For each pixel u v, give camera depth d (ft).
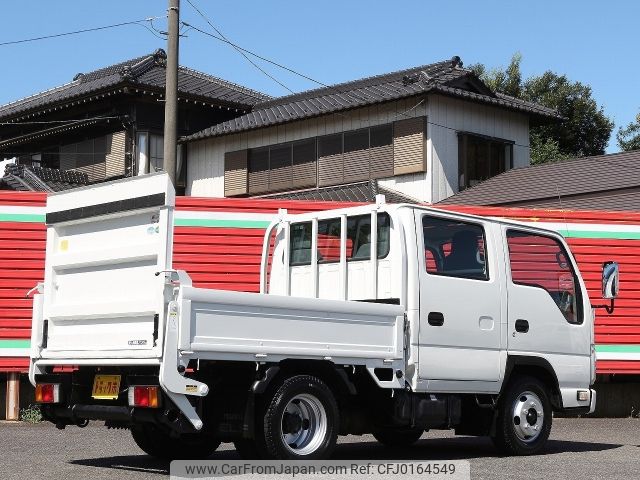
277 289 31.86
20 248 42.57
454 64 89.40
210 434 24.91
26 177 88.63
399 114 84.53
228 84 112.98
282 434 24.77
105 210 25.94
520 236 31.60
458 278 29.14
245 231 44.52
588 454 31.24
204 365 24.35
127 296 25.16
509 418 30.40
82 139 101.71
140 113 96.22
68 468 26.48
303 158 91.35
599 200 67.36
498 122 90.07
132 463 27.91
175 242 43.70
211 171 99.04
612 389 50.37
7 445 32.65
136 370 24.75
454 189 84.33
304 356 24.98
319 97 95.76
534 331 31.22
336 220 29.94
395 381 27.12
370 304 26.55
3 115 103.45
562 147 140.87
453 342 28.68
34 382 27.37
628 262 48.98
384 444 33.83
